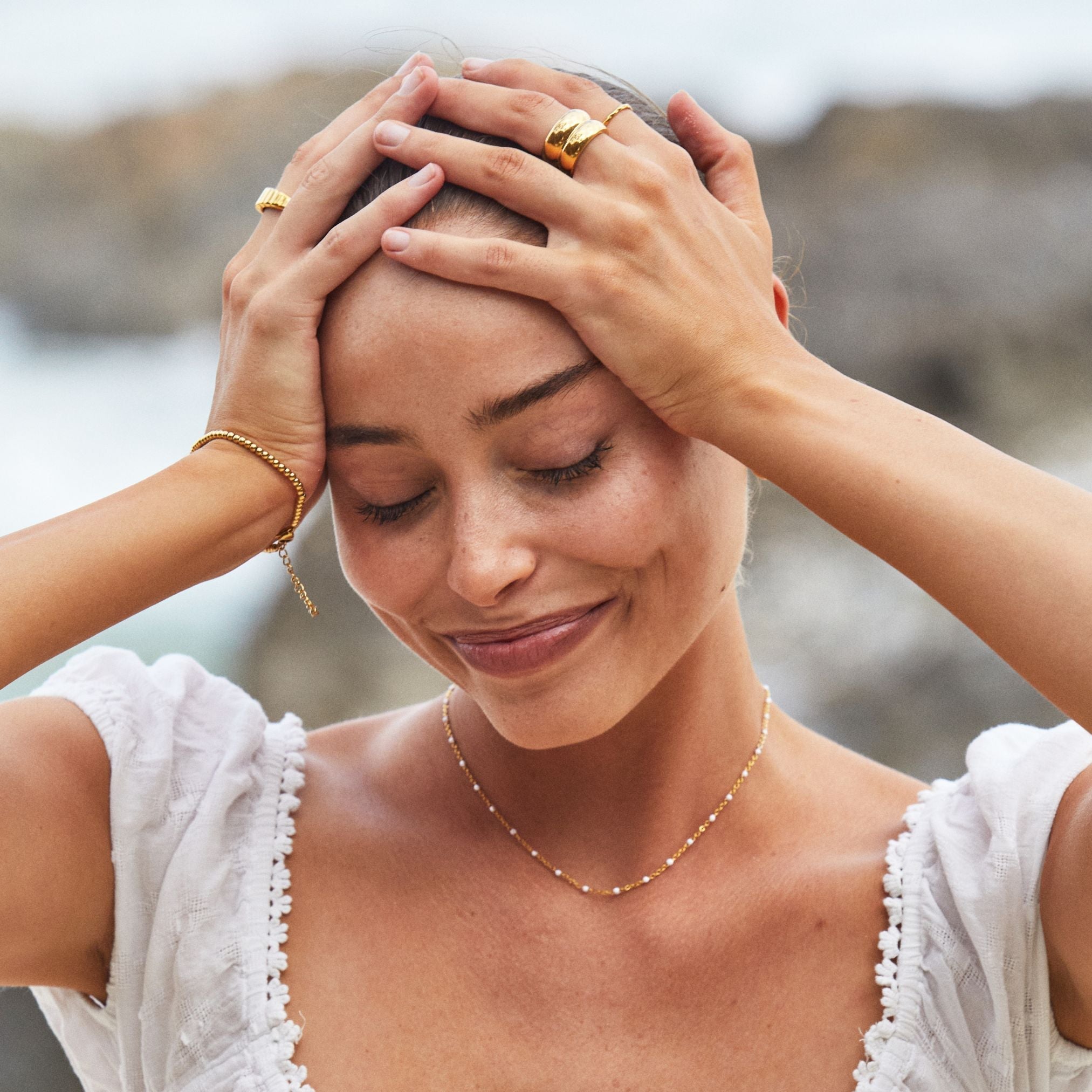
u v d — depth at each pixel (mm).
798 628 6098
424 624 1651
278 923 1736
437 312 1498
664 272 1536
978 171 10188
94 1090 1819
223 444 1674
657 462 1572
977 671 5840
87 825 1699
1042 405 8758
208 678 1933
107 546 1559
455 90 1635
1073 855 1593
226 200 14352
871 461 1493
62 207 14414
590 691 1609
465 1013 1690
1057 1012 1702
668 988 1702
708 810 1798
